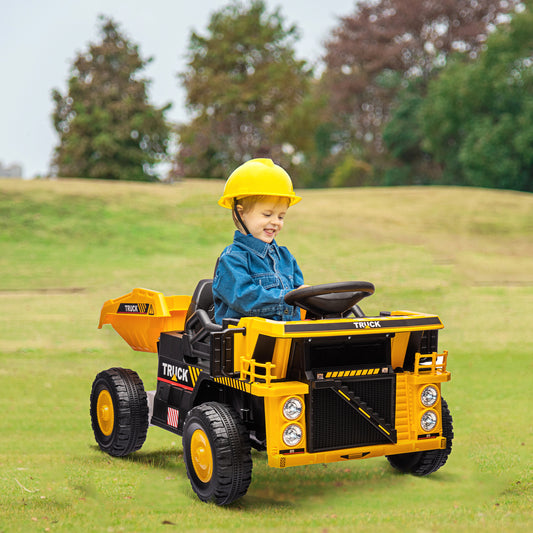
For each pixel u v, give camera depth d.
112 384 5.34
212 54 59.00
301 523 3.92
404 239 26.80
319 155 71.19
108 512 4.15
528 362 10.09
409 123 62.94
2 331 12.74
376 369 4.22
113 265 22.62
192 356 4.79
